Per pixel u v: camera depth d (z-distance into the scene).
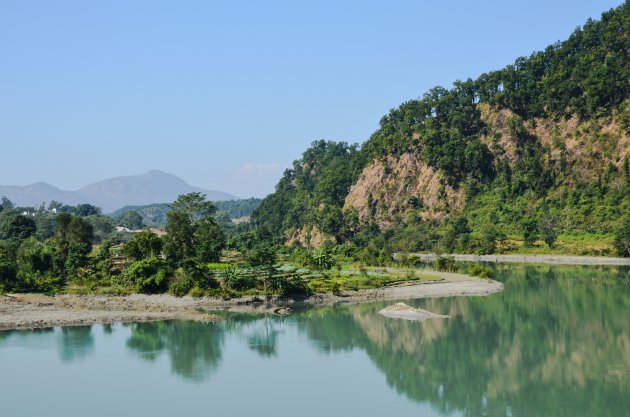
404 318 100.75
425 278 141.88
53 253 144.88
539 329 92.75
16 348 81.88
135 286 119.62
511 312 105.19
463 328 93.75
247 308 108.75
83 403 62.03
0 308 103.38
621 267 178.25
